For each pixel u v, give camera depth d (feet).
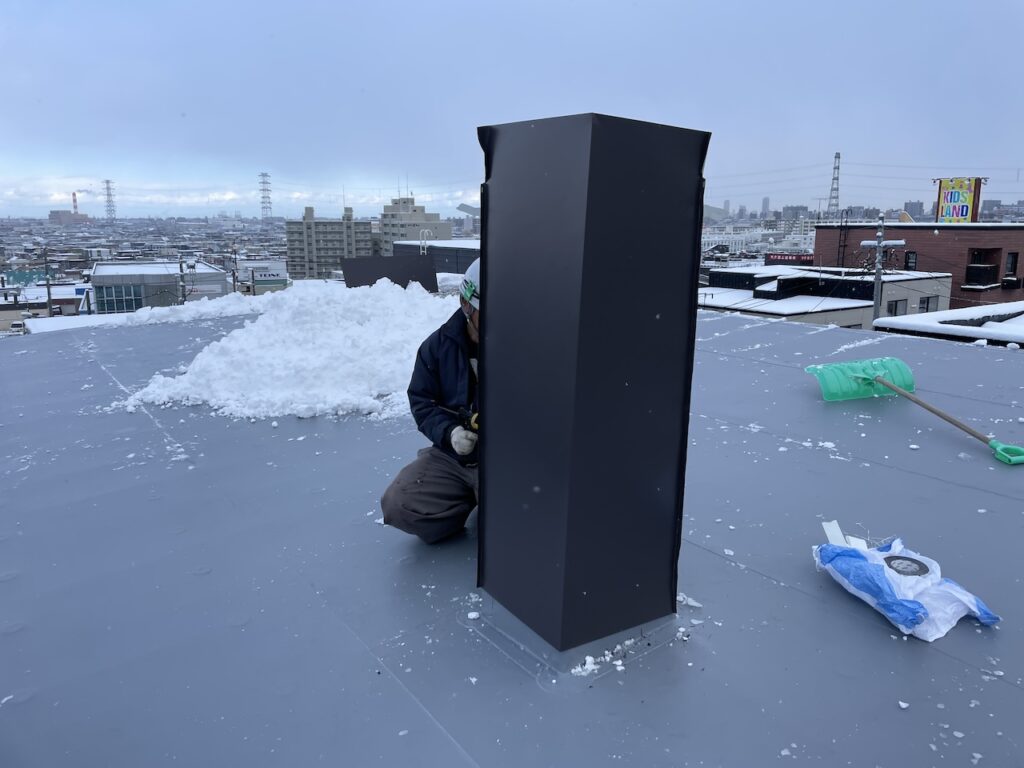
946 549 7.57
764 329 21.63
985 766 4.60
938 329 27.43
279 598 6.90
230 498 9.43
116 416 13.58
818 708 5.17
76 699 5.47
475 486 7.74
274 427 12.46
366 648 6.03
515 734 4.96
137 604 6.85
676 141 5.32
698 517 8.46
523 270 5.58
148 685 5.61
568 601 5.64
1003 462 10.06
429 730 5.02
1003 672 5.56
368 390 14.03
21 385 16.66
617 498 5.73
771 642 5.98
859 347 18.57
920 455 10.43
